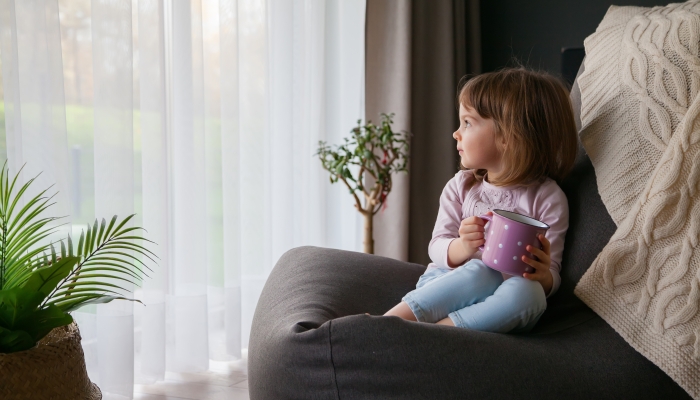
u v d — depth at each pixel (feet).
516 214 4.03
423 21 9.77
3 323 3.68
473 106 4.81
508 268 3.83
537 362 3.35
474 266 4.04
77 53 5.76
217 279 7.17
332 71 9.03
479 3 11.04
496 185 4.81
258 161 7.49
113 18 5.74
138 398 6.10
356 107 9.31
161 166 6.26
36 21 5.24
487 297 3.89
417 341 3.31
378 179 7.69
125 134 5.83
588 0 10.57
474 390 3.27
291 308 4.08
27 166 5.26
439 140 10.00
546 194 4.60
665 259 3.68
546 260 3.84
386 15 9.29
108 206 5.79
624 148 4.32
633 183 4.20
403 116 9.24
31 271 3.97
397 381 3.30
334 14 9.00
